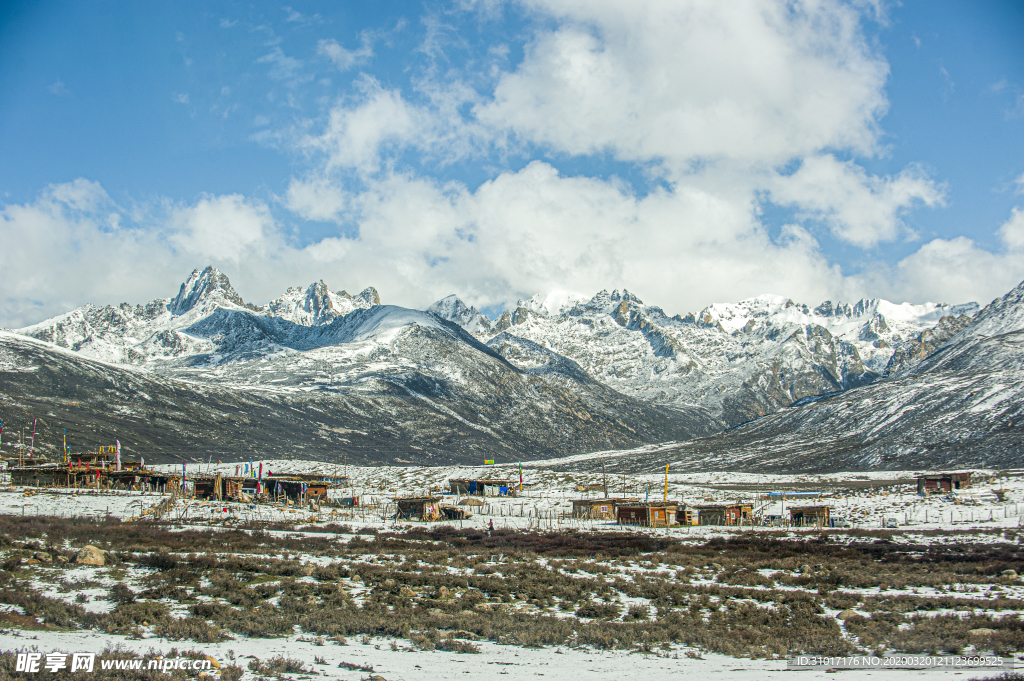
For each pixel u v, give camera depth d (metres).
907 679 21.64
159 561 40.84
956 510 97.75
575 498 130.88
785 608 35.75
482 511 113.12
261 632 27.25
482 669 23.45
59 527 58.06
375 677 21.66
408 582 39.62
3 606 27.97
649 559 56.00
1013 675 21.86
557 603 36.50
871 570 50.12
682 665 24.80
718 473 199.25
